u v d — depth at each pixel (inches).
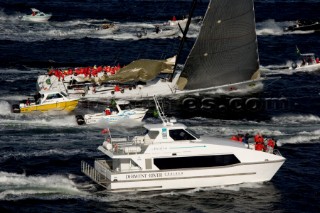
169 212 6181.1
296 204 6456.7
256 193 6604.3
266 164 6702.8
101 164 6771.7
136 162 6496.1
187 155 6560.0
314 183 6983.3
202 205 6323.8
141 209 6215.6
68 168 7298.2
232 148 6633.9
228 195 6530.5
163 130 6584.6
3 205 6240.2
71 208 6220.5
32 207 6225.4
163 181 6540.4
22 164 7386.8
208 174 6599.4
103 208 6235.2
